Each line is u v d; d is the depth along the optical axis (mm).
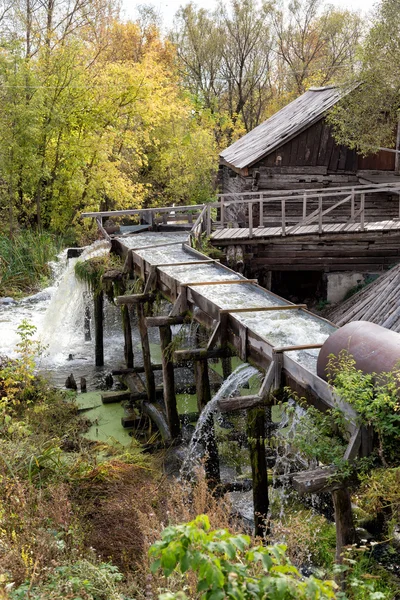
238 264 15930
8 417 8883
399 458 6008
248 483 9383
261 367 8305
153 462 9891
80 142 25234
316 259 16609
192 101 37219
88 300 16156
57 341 16141
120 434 11445
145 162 29047
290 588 2951
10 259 21875
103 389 13516
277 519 8008
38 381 12945
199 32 38562
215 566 2891
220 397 9422
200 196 32531
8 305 19359
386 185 17547
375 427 5887
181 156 31656
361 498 6703
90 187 25422
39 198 24750
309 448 6457
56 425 11359
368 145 18516
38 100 22719
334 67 35531
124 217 27531
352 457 6074
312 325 9211
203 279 11570
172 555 2932
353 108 18625
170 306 13930
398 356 6125
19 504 6535
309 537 7035
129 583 5770
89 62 28797
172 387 10969
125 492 8328
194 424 11453
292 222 19734
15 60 22484
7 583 4898
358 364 6414
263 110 41406
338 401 6375
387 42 18625
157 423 11430
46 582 5309
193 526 2975
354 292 16750
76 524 6930
